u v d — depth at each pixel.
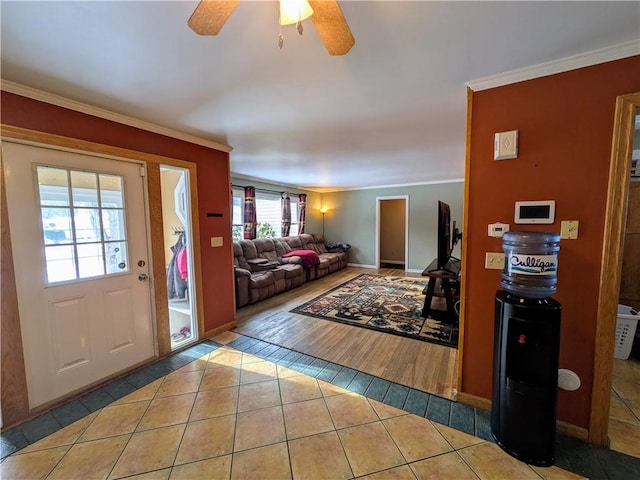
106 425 1.78
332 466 1.48
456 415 1.85
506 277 1.63
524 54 1.48
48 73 1.61
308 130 2.69
